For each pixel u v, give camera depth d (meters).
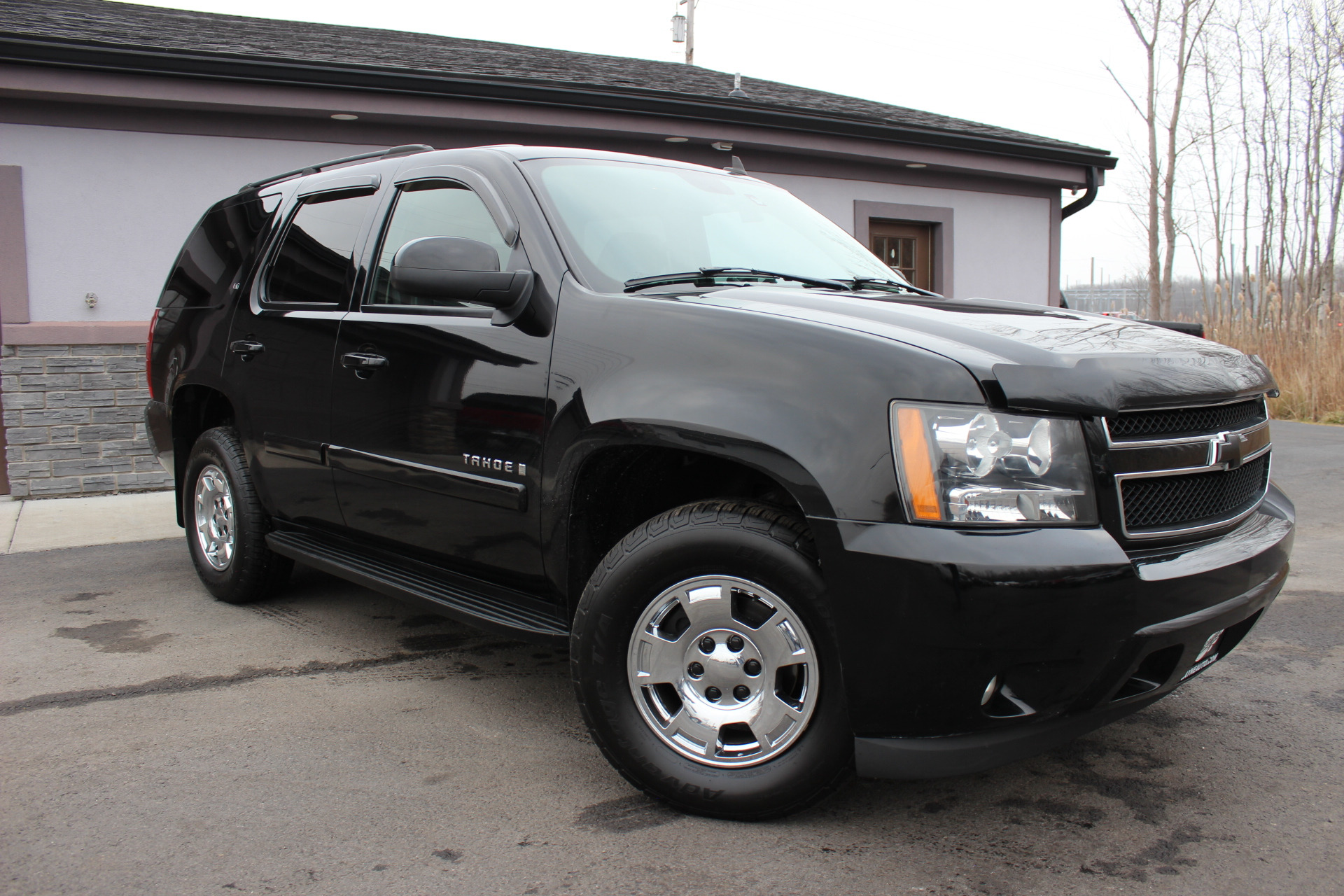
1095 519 2.06
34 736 2.83
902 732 2.09
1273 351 12.12
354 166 3.68
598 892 2.02
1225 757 2.70
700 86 9.94
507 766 2.64
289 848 2.20
